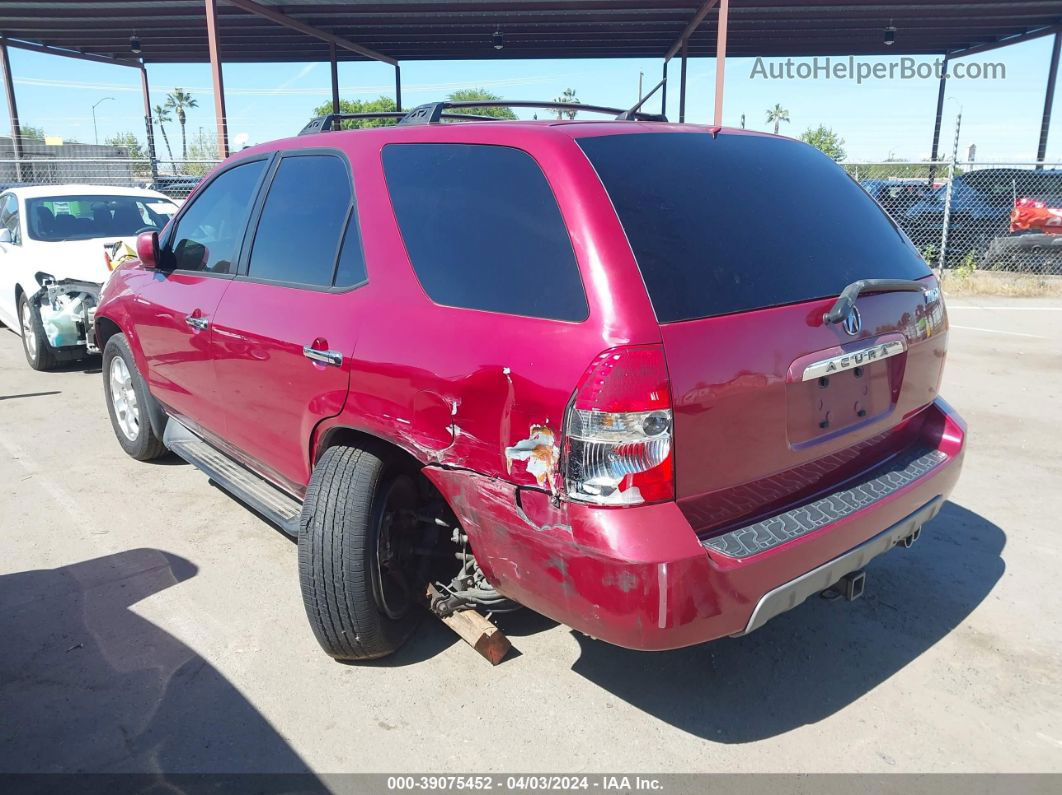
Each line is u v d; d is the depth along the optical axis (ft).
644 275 7.39
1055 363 26.14
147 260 13.92
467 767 8.41
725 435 7.57
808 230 9.18
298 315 10.21
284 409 10.63
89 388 23.07
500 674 10.00
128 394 16.76
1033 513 14.48
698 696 9.61
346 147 10.43
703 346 7.38
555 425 7.30
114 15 54.85
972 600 11.64
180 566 12.57
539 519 7.52
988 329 32.50
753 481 7.97
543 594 7.72
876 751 8.66
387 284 9.19
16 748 8.59
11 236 27.04
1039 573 12.36
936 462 10.02
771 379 7.88
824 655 10.41
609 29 58.90
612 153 8.34
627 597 7.06
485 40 62.75
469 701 9.48
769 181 9.40
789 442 8.23
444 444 8.30
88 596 11.68
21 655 10.24
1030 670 10.05
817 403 8.49
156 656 10.24
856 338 8.77
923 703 9.45
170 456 17.34
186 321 12.76
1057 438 18.53
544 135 8.36
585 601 7.31
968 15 54.34
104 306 16.25
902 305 9.52
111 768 8.32
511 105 11.50
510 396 7.63
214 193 13.29
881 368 9.34
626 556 7.00
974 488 15.65
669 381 7.12
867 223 10.23
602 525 7.10
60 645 10.46
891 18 55.31
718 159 9.19
